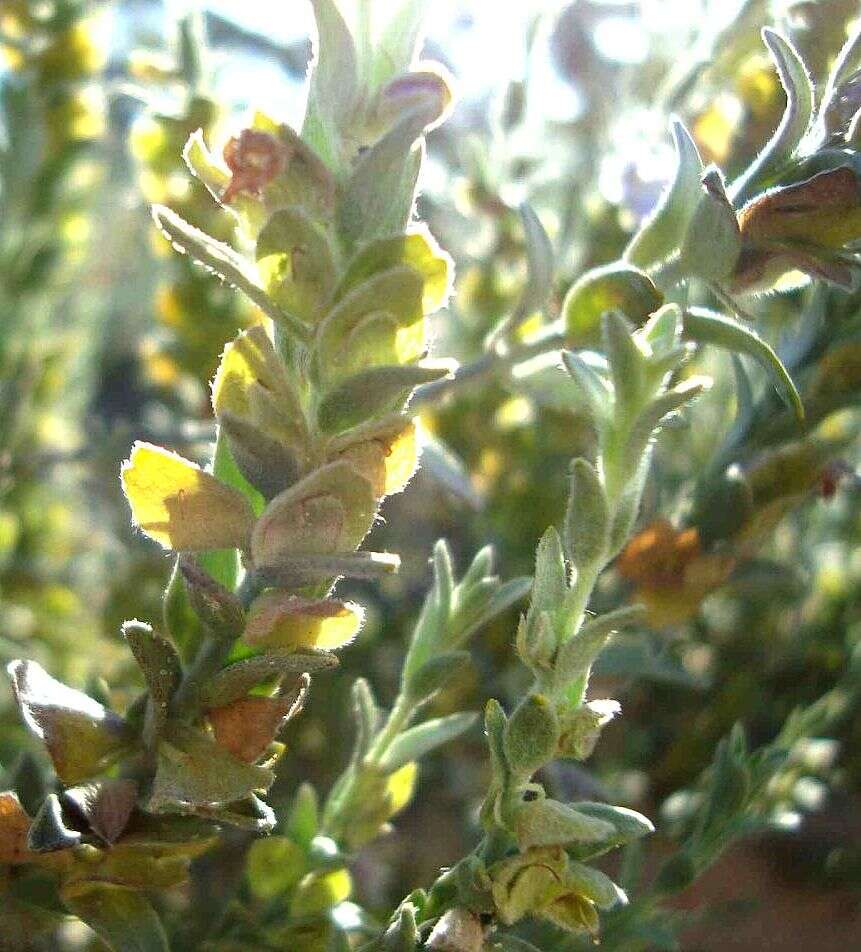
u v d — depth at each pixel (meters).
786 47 0.10
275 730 0.09
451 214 0.25
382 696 0.21
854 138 0.10
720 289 0.10
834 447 0.14
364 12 0.08
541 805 0.08
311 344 0.08
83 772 0.09
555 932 0.12
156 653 0.09
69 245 0.24
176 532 0.08
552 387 0.13
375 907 0.17
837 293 0.14
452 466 0.15
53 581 0.25
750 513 0.13
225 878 0.17
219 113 0.17
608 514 0.08
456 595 0.12
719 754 0.13
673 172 0.11
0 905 0.10
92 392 0.30
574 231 0.21
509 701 0.18
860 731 0.21
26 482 0.25
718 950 0.23
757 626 0.22
